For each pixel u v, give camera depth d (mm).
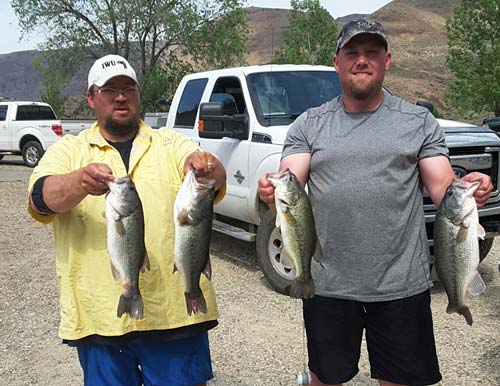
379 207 2932
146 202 2936
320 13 32312
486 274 6672
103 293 2891
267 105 6602
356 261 2980
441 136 3018
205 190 2639
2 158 22031
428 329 3051
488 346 4758
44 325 5516
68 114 36531
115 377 2949
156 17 32938
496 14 34406
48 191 2701
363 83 2953
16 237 9180
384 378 3105
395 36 90875
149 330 2916
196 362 3033
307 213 2793
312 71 7066
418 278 2986
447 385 4137
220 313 5594
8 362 4746
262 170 6219
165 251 2943
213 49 33219
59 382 4406
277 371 4430
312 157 3088
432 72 67125
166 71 34406
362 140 2977
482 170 5797
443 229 2771
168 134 3150
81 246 2916
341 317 3068
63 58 34969
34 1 33250
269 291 6203
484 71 34500
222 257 7539
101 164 2645
